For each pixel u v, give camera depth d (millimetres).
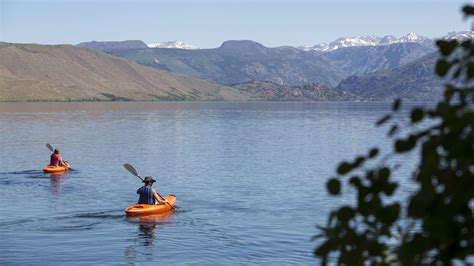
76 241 21500
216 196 31750
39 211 26938
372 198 3295
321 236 3490
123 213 26562
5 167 45250
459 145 2934
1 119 131125
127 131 91562
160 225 24250
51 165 41750
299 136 82750
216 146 65438
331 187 3385
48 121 123062
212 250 20203
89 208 27828
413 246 3008
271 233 22656
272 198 30953
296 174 41469
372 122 126000
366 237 3332
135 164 47625
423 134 3209
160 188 34938
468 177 2879
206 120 135250
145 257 19406
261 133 89000
